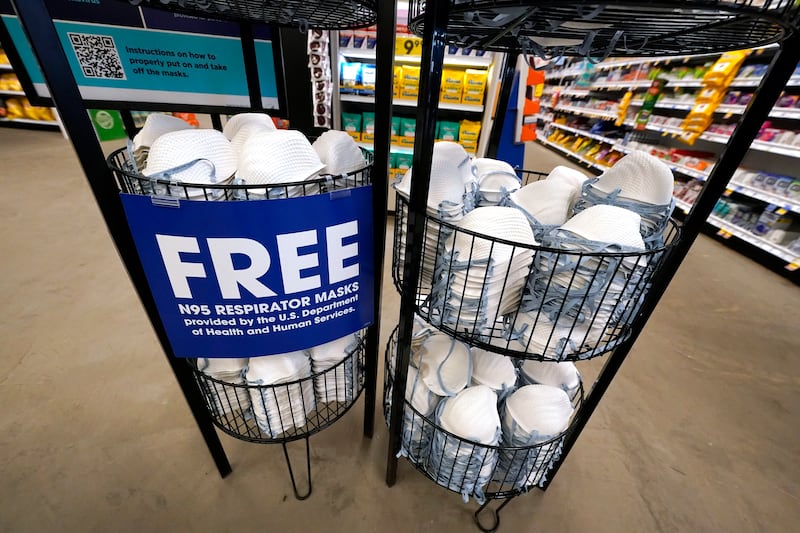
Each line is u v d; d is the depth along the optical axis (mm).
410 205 665
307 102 1263
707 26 558
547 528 1082
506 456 955
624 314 733
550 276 642
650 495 1181
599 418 1420
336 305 852
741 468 1278
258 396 896
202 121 2482
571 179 849
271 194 692
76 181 3273
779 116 2584
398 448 1035
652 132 4242
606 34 687
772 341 1892
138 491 1100
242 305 767
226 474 1146
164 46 954
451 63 2459
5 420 1261
